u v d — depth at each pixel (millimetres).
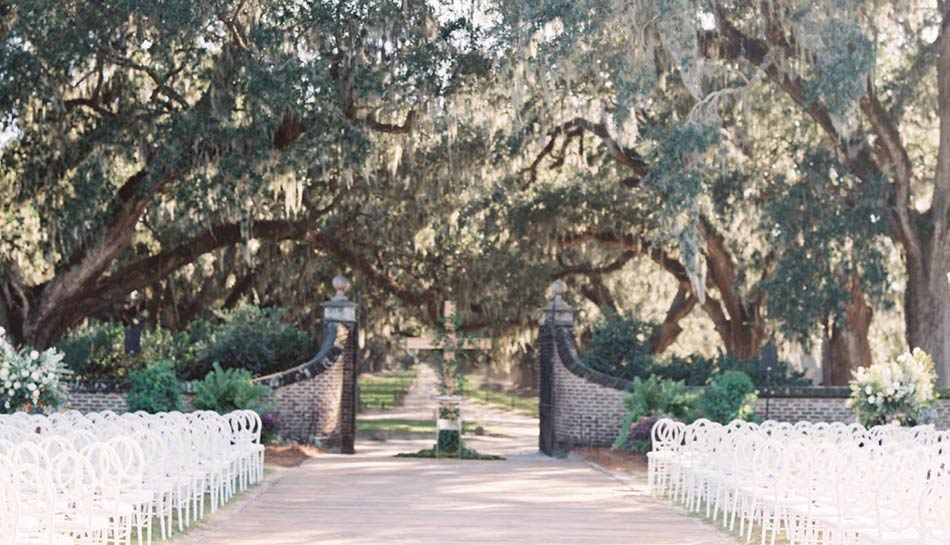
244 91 21656
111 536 9344
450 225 28344
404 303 29781
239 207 22266
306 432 20938
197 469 11023
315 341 30141
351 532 9820
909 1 23578
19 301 24141
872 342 32062
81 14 21609
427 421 35938
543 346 22734
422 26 22672
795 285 24922
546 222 29094
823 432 11555
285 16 21875
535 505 12203
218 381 19328
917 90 25656
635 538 9797
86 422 10102
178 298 31234
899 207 25203
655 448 13984
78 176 22547
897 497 7449
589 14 21203
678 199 21953
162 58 22047
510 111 25031
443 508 11750
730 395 18156
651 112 27516
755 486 9719
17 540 6688
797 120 27047
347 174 22609
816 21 22078
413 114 23406
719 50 24375
